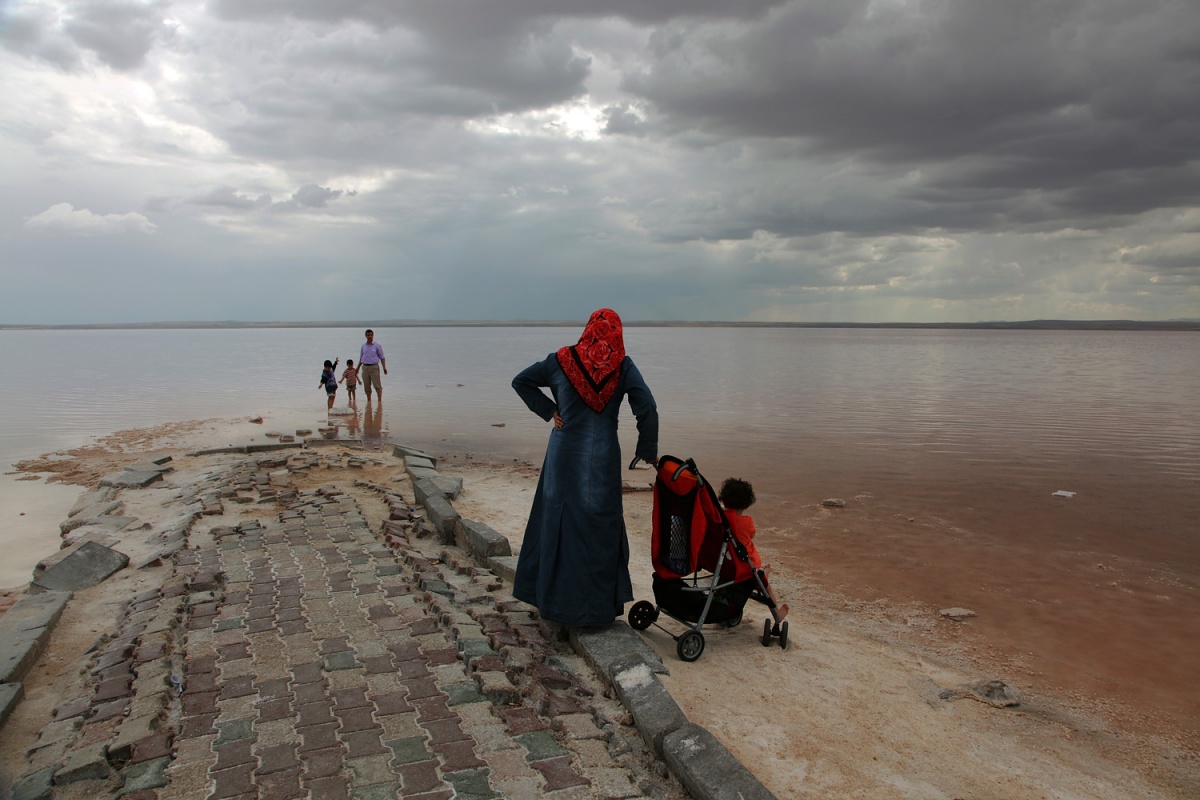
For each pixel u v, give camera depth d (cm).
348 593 585
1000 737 465
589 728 399
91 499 973
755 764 407
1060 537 912
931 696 511
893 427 1819
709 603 538
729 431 1741
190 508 903
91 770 347
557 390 513
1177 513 1026
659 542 548
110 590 626
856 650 585
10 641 496
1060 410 2197
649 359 5312
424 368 4072
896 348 8188
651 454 511
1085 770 435
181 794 331
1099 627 649
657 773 375
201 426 1811
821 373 3828
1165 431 1772
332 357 5256
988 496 1120
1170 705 520
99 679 448
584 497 501
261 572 639
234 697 418
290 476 1097
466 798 331
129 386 2906
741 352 6750
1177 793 418
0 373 3647
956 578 768
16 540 865
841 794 386
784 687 503
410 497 997
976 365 4728
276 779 343
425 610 549
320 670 451
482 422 1897
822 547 869
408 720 395
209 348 7125
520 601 580
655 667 495
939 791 397
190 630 512
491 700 418
